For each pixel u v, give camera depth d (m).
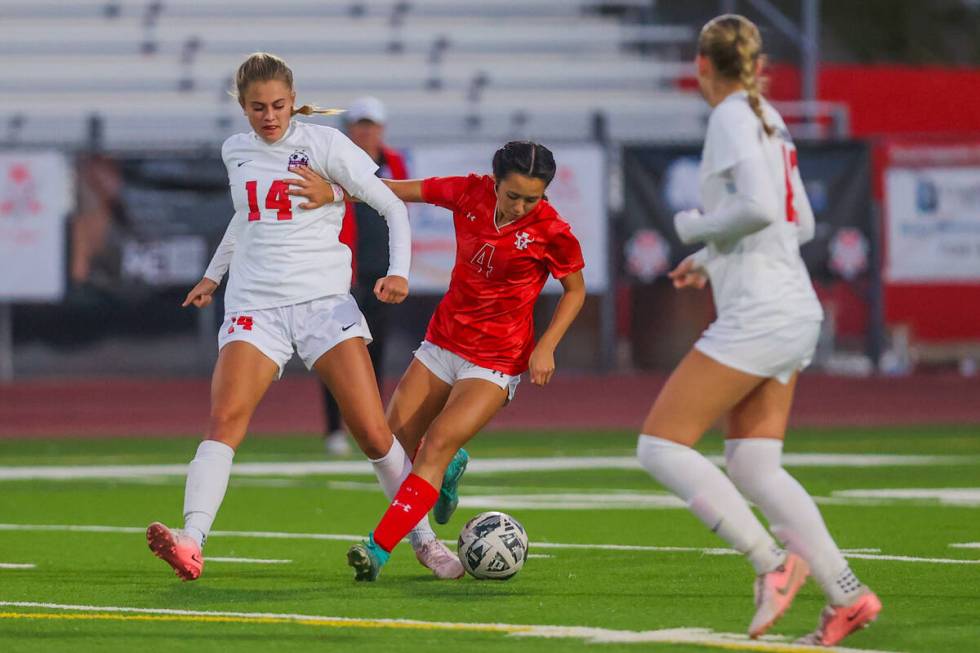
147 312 69.00
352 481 38.31
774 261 16.50
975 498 33.28
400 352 68.38
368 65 85.94
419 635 16.53
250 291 20.72
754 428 16.59
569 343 69.69
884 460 43.88
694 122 84.19
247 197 20.75
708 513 16.17
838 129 79.69
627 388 67.06
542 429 58.00
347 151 20.88
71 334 69.25
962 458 44.56
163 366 69.31
